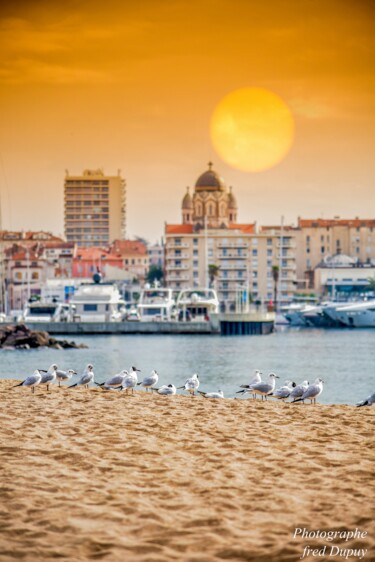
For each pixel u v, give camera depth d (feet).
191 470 99.25
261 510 83.41
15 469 98.53
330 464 101.81
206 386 303.48
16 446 110.93
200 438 118.62
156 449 110.52
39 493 88.17
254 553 72.43
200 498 87.51
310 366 404.98
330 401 253.03
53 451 108.37
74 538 75.36
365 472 97.25
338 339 651.66
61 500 85.97
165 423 132.16
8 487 90.07
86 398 164.25
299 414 144.25
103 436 119.44
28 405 152.56
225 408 151.53
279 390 167.32
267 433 123.13
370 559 71.31
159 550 72.95
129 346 581.12
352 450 109.91
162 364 422.41
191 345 588.09
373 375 350.84
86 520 79.97
